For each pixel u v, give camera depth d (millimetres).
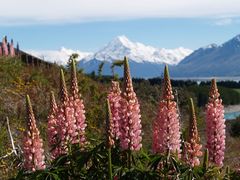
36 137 2898
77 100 3012
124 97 2713
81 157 2559
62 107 2949
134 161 2557
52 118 3053
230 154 6262
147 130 5773
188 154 2621
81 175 2553
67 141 2887
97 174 2541
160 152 2734
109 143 2545
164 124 2736
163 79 2789
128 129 2674
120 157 2584
